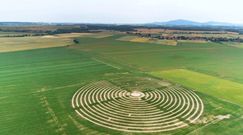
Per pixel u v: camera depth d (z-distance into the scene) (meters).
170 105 48.47
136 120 41.47
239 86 61.59
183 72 76.69
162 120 41.59
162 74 74.06
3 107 45.56
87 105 47.69
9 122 39.19
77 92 55.50
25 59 95.38
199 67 85.06
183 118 42.34
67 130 36.94
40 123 39.09
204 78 69.56
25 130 36.59
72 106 46.84
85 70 77.88
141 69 80.81
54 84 61.47
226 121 40.91
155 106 47.94
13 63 87.00
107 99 51.44
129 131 37.41
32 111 43.91
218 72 77.44
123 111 45.22
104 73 74.19
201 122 40.59
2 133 35.59
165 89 58.78
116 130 37.59
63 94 53.91
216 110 45.75
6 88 57.38
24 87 58.47
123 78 68.62
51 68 79.94
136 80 66.62
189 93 55.78
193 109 46.28
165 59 101.56
